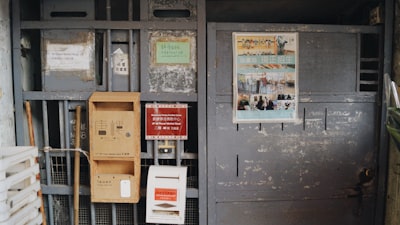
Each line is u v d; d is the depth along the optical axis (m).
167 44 1.94
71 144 2.02
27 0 2.06
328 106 2.02
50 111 2.12
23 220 1.58
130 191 1.90
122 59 1.97
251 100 1.97
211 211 2.02
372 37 2.10
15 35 1.93
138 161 1.91
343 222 2.09
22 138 1.99
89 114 1.88
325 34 1.98
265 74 1.96
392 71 2.00
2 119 1.85
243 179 2.02
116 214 2.04
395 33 1.98
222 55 1.94
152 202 1.90
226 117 1.98
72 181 2.03
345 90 2.02
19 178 1.55
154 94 1.95
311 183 2.05
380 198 2.07
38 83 2.19
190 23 1.92
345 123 2.04
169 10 1.95
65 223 2.08
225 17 2.41
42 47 1.95
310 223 2.07
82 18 1.96
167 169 1.93
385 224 2.07
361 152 2.07
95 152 1.89
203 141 1.98
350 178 2.07
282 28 1.95
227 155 2.00
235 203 2.03
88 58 1.95
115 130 1.87
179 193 1.90
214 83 1.95
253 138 2.00
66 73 1.96
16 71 1.95
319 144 2.04
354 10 2.25
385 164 2.05
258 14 2.35
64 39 1.94
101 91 1.97
